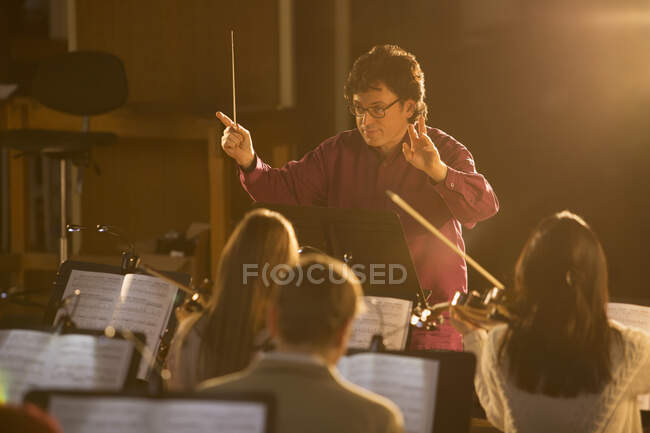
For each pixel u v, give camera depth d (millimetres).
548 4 22516
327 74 20922
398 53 10570
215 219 15711
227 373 7027
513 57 22734
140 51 18422
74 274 9711
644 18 21766
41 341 7355
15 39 19828
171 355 7465
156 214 18766
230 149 10781
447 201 9977
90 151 15391
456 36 22594
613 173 22172
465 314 8156
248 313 7074
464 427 7387
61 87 16016
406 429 6855
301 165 11172
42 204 20422
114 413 5250
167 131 16250
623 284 20141
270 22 18438
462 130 22891
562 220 7523
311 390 5188
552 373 7297
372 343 7438
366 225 9297
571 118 22516
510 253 20656
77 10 18406
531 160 22672
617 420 7375
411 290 9312
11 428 4637
